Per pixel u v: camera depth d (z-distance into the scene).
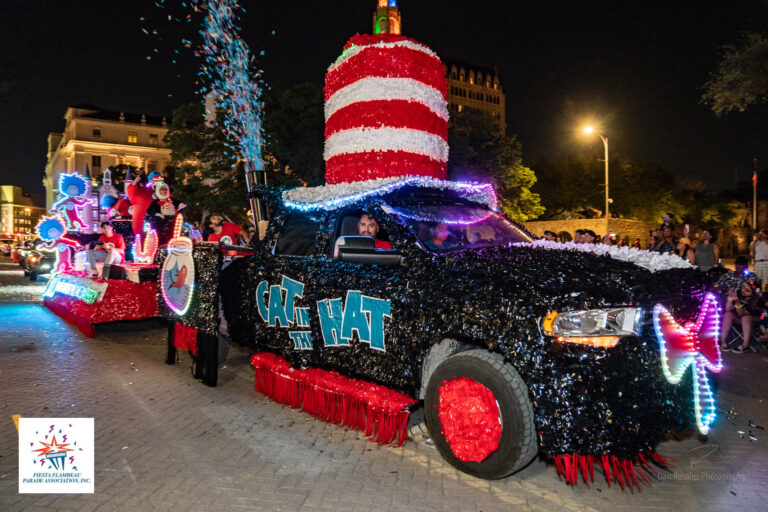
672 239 9.85
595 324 2.74
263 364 4.54
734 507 2.86
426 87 5.81
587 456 2.89
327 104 6.21
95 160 79.00
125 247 8.53
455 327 3.07
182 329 5.68
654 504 2.89
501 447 2.94
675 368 2.99
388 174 5.70
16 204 125.62
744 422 4.19
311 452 3.62
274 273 4.42
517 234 4.35
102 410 4.47
